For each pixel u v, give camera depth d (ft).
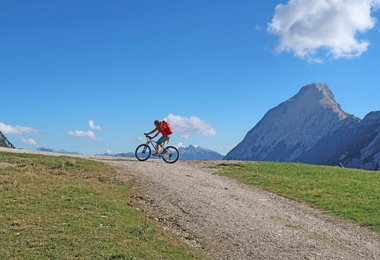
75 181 88.12
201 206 79.36
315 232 71.51
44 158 106.11
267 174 118.93
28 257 48.65
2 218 61.26
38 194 75.20
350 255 61.57
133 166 109.40
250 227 70.23
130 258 50.03
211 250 59.52
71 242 53.47
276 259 57.62
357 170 141.28
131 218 67.31
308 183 108.37
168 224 69.05
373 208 86.02
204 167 123.85
